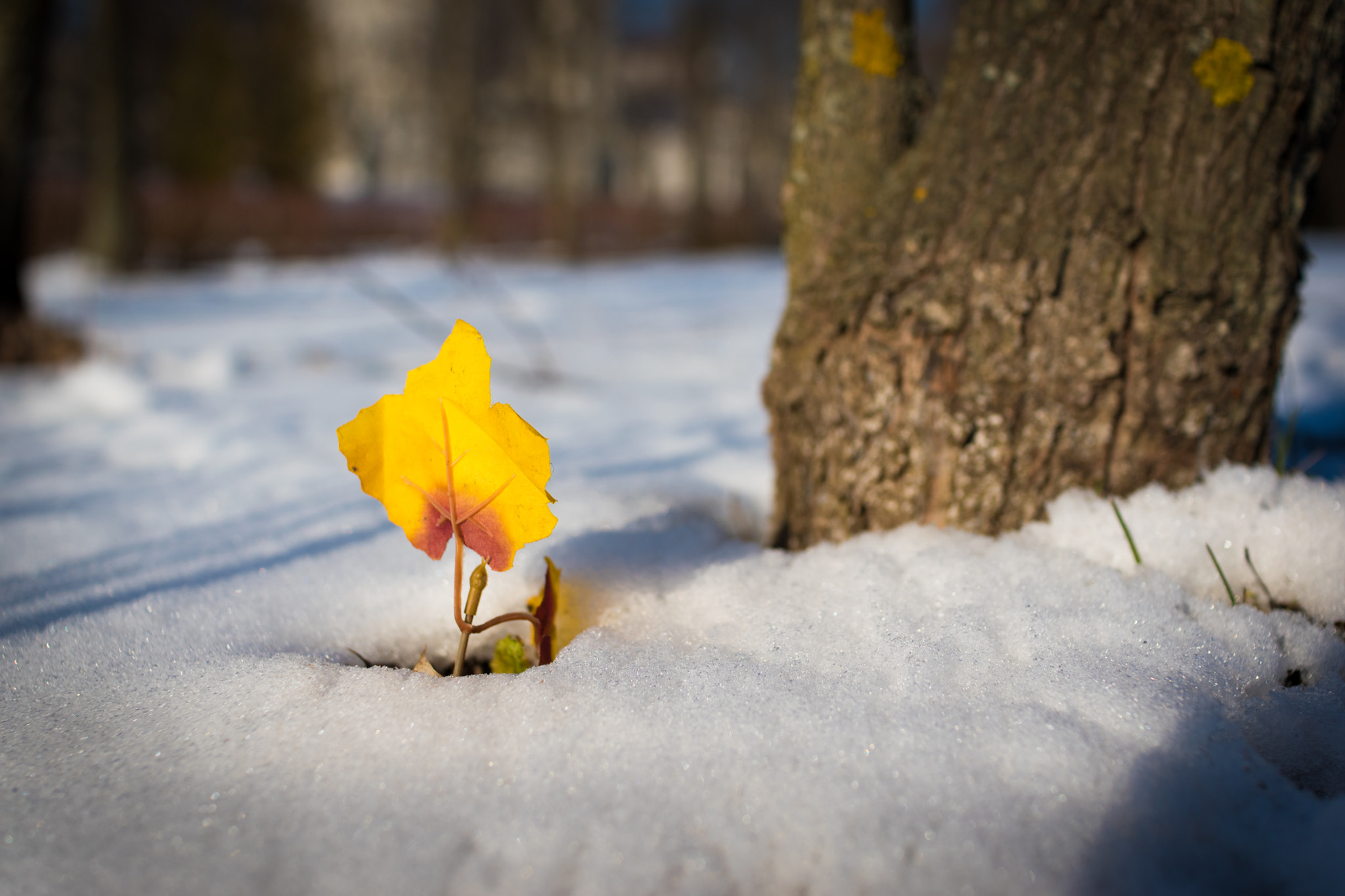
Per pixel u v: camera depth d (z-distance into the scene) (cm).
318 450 83
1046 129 53
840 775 44
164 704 47
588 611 52
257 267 430
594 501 63
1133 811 43
